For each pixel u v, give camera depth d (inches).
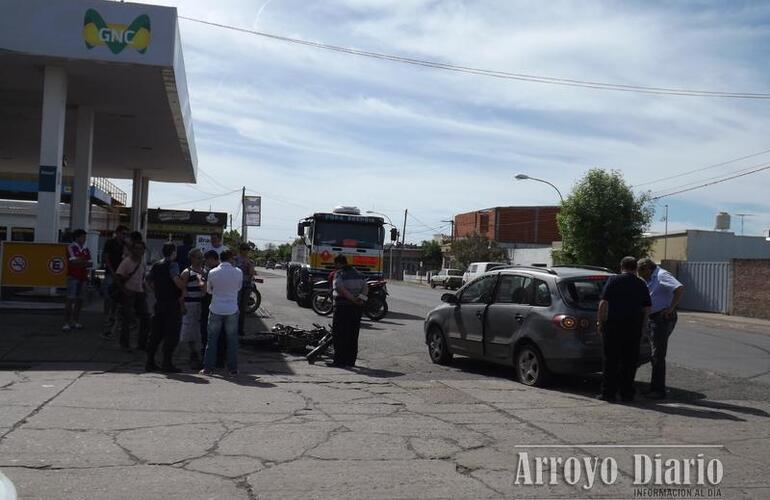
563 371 392.2
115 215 1765.5
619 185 1637.6
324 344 483.8
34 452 243.9
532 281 423.5
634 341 370.9
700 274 1496.1
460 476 234.2
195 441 264.7
